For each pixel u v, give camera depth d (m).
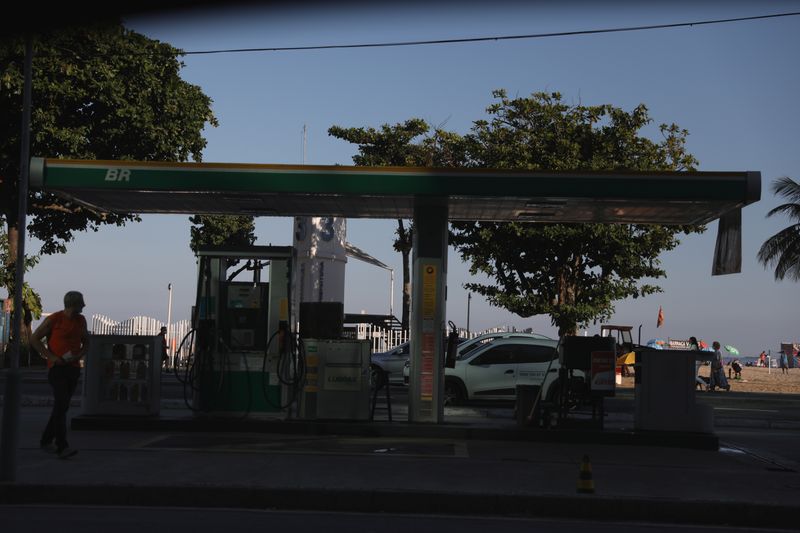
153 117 29.05
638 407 13.35
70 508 8.30
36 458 10.18
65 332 10.32
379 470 9.88
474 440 13.05
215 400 13.60
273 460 10.42
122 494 8.56
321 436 12.98
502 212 14.81
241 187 12.86
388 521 7.99
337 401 13.52
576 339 13.59
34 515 7.89
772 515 8.42
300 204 14.36
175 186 12.86
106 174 12.78
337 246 29.36
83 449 10.95
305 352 13.59
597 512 8.50
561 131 31.00
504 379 19.97
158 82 28.69
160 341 13.67
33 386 23.41
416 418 13.61
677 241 30.06
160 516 7.96
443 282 13.79
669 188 12.65
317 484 8.91
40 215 31.70
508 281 31.09
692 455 12.13
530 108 31.00
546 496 8.55
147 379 13.43
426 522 7.98
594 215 14.85
